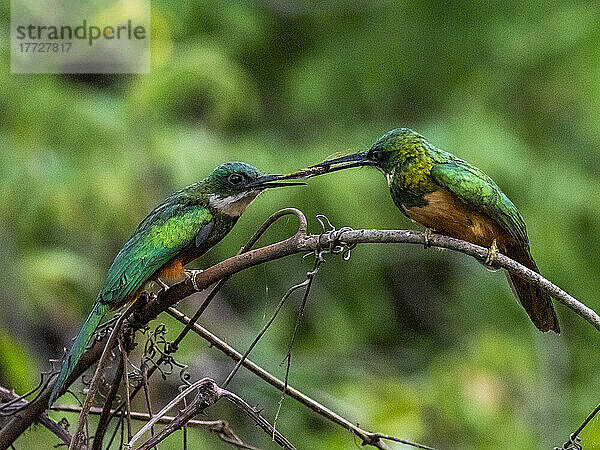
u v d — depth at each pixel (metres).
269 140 13.45
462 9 14.71
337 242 6.08
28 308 11.67
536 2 14.56
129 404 6.24
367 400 11.78
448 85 14.65
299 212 6.25
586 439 9.79
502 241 7.32
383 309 14.03
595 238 14.05
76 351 6.50
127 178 11.90
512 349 12.50
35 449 10.20
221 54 13.08
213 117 12.87
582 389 13.02
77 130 11.92
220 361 11.88
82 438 6.45
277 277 13.59
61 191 11.68
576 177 13.99
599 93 13.97
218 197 7.58
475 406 11.69
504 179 13.57
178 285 6.39
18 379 8.77
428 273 14.70
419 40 14.73
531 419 12.12
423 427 11.55
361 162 7.61
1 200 11.64
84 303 12.11
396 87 14.73
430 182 7.32
